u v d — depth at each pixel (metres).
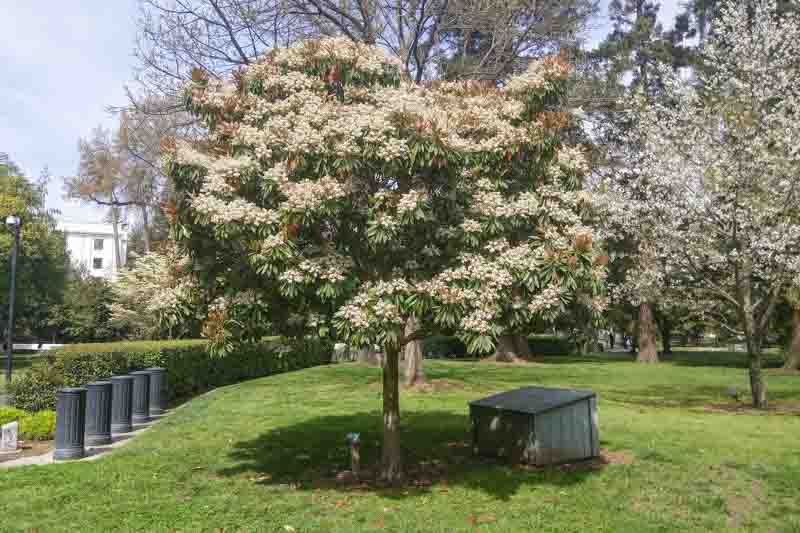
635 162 15.59
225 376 17.59
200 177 6.48
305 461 7.96
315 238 6.53
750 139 13.30
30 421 9.84
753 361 13.09
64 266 39.69
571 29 16.88
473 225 6.18
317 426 10.08
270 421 10.59
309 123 6.43
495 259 6.20
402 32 17.05
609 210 14.55
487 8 15.69
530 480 6.92
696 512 6.05
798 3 18.95
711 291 14.50
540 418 7.46
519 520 5.70
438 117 6.37
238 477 7.21
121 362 12.66
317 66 7.30
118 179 32.81
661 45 28.11
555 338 36.28
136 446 8.85
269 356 20.23
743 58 13.70
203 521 5.66
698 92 16.12
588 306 6.77
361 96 7.11
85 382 11.91
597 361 29.36
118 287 25.42
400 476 7.06
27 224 30.48
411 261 6.52
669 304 15.37
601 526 5.60
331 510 6.00
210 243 6.63
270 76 7.24
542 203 6.71
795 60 14.17
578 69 18.50
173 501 6.25
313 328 6.35
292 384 15.90
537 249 6.27
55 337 46.19
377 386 15.23
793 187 12.52
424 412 11.44
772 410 12.52
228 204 6.06
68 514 5.81
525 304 6.17
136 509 5.98
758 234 12.83
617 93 18.42
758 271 13.38
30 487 6.66
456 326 5.90
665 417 11.11
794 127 12.68
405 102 6.20
